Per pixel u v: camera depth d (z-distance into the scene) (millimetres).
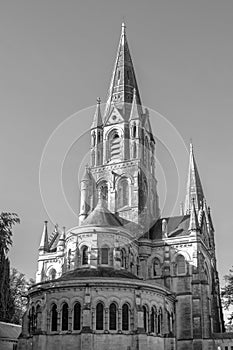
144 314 63688
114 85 108938
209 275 90812
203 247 86688
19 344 65938
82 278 62188
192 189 112312
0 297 78250
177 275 82000
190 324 76500
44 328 61625
